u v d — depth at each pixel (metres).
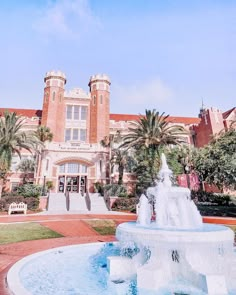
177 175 30.53
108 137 39.53
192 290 5.98
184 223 8.30
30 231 13.91
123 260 7.00
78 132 43.81
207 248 6.45
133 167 36.34
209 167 26.00
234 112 43.34
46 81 44.84
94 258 8.42
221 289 5.81
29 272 6.96
